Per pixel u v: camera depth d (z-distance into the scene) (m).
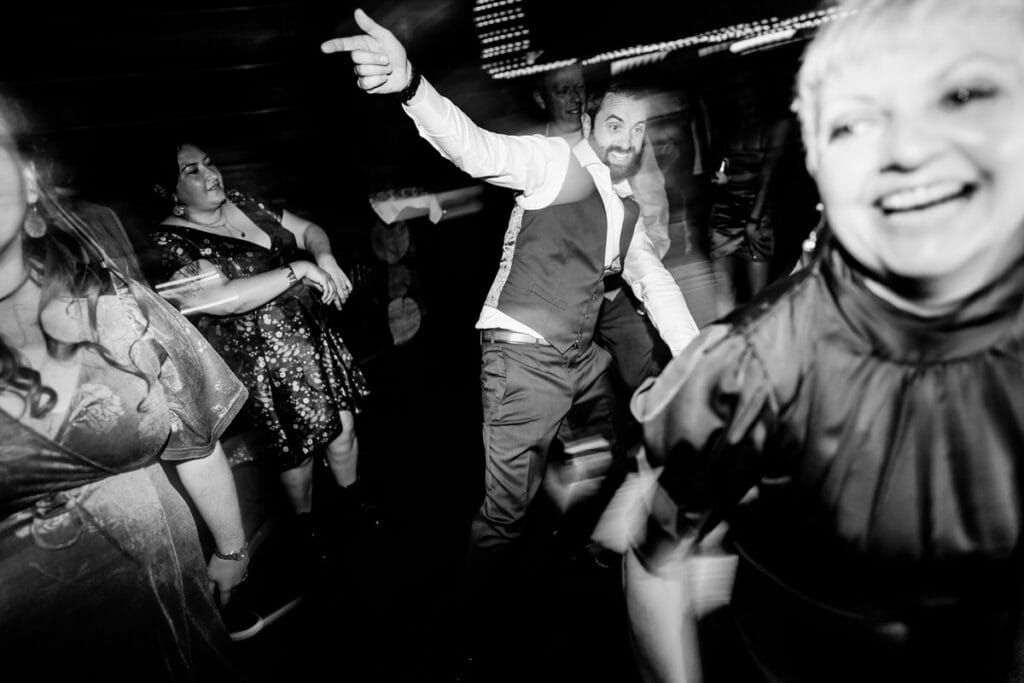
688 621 1.02
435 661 1.81
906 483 0.79
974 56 0.64
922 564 0.81
